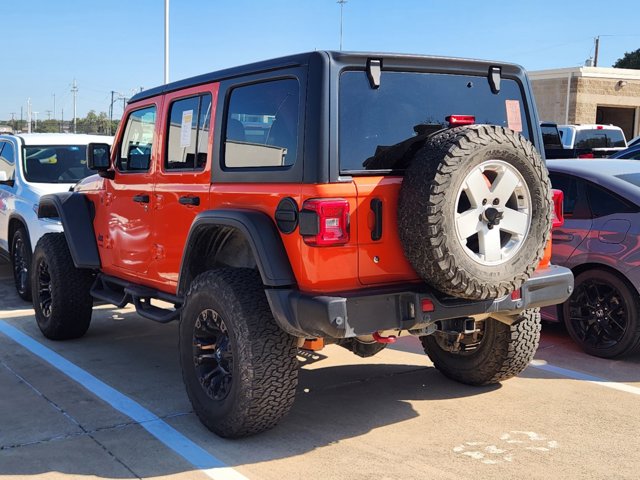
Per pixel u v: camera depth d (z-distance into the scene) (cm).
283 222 382
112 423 449
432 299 383
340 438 422
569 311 601
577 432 427
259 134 411
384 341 388
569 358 583
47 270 648
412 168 368
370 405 480
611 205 574
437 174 355
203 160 460
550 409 466
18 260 853
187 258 454
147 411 471
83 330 655
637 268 543
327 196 365
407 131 400
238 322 393
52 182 871
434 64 416
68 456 399
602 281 573
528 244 390
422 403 482
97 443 417
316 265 365
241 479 368
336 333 357
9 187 882
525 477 367
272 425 412
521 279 386
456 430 432
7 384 529
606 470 375
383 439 420
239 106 430
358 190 371
